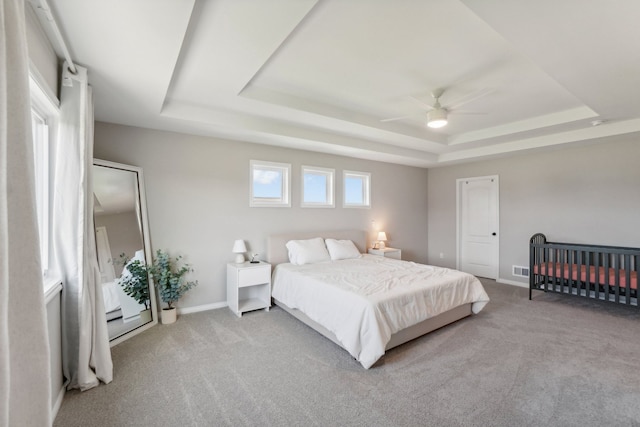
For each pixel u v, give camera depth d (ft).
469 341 9.79
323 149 15.42
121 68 7.00
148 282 11.22
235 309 12.17
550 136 14.16
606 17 5.29
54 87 6.46
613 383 7.38
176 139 12.22
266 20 5.72
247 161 13.94
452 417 6.24
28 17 5.03
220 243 13.28
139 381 7.52
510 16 5.30
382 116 12.53
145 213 11.39
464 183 20.08
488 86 9.53
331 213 16.99
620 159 13.76
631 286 11.82
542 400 6.75
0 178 2.51
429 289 10.03
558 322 11.41
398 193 20.29
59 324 6.81
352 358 8.73
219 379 7.64
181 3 4.85
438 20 6.23
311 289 10.46
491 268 18.61
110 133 10.89
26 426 2.97
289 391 7.15
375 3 5.69
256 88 9.71
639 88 8.29
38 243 3.15
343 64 8.18
